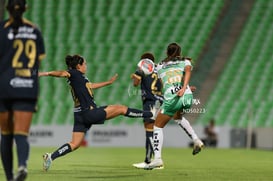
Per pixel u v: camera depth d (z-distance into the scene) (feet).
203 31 296.30
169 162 146.51
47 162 110.22
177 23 299.17
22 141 69.87
